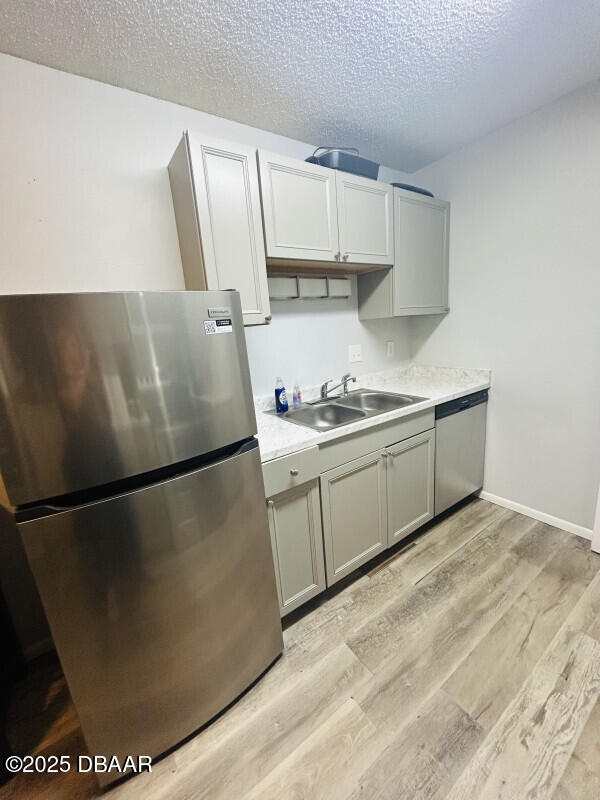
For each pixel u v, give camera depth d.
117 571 0.91
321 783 1.00
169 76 1.36
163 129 1.51
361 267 2.01
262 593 1.27
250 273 1.45
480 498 2.46
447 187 2.23
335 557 1.63
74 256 1.37
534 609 1.51
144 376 0.90
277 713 1.19
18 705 1.30
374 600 1.63
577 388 1.87
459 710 1.15
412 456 1.89
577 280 1.77
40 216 1.30
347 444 1.58
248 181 1.41
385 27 1.19
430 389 2.21
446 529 2.12
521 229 1.93
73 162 1.34
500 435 2.27
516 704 1.15
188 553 1.02
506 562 1.81
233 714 1.20
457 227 2.22
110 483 0.92
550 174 1.77
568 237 1.77
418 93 1.57
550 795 0.93
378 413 1.71
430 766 1.01
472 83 1.53
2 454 0.77
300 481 1.42
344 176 1.70
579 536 1.98
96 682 0.95
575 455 1.93
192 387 0.99
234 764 1.06
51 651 1.53
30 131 1.25
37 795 1.03
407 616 1.53
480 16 1.17
